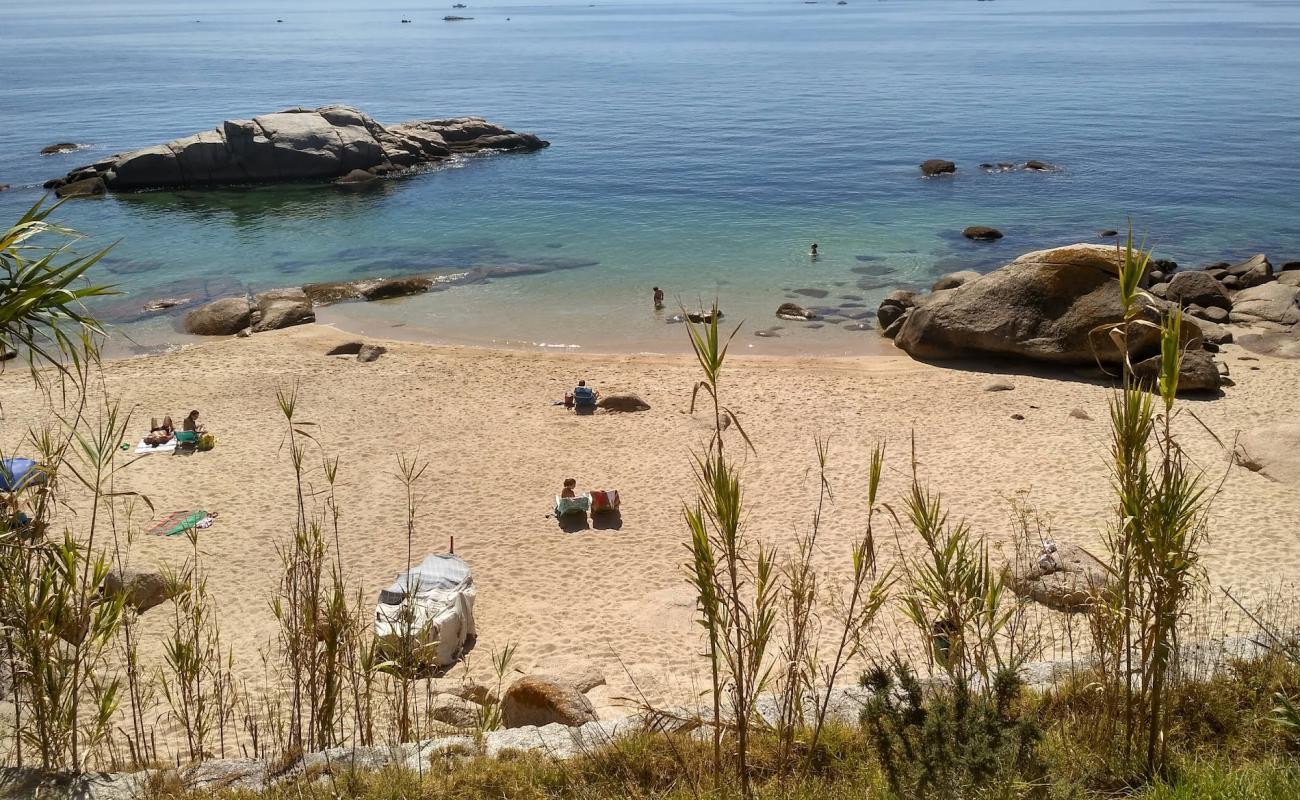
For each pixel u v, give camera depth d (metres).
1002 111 84.75
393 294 36.97
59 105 93.19
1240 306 32.53
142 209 52.78
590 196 54.91
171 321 33.78
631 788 7.27
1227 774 6.38
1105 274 27.28
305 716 11.23
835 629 13.71
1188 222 46.59
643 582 16.12
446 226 48.31
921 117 82.12
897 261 40.97
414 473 20.47
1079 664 9.21
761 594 6.41
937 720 5.79
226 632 14.10
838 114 84.81
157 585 14.96
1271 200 50.66
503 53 163.00
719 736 7.04
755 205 51.94
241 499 19.05
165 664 12.81
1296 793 5.99
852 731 7.89
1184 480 6.65
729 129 77.75
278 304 33.62
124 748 10.19
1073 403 24.56
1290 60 127.06
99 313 34.25
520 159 67.50
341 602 9.09
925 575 7.54
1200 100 88.81
